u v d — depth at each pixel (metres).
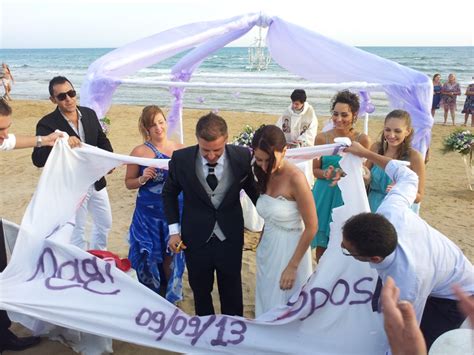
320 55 6.23
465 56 65.25
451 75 16.23
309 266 3.37
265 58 7.00
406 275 2.69
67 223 3.61
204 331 3.25
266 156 2.91
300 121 7.50
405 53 75.25
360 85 5.30
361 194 3.29
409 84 5.25
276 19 6.50
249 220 6.20
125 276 3.27
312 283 3.16
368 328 3.16
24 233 3.27
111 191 8.62
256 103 25.06
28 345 3.75
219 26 6.37
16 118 17.95
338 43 6.12
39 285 3.19
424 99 5.24
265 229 3.35
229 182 3.17
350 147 3.36
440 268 2.80
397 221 2.80
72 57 90.00
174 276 4.16
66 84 4.25
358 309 3.16
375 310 3.13
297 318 3.18
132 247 4.18
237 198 3.26
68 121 4.41
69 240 3.57
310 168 6.00
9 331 3.69
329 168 4.21
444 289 2.91
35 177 9.58
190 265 3.37
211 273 3.44
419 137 5.33
